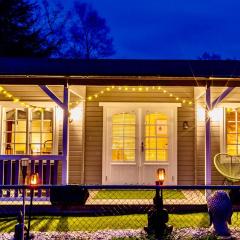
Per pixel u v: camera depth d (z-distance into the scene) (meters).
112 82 9.53
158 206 6.80
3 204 9.39
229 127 12.58
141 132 12.77
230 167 11.85
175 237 6.75
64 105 9.55
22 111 12.52
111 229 7.70
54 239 6.95
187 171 12.68
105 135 12.74
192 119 12.75
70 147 12.41
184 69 9.14
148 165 12.70
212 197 6.93
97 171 12.67
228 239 6.69
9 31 27.84
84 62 9.45
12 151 12.41
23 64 9.27
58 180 12.15
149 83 9.56
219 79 9.39
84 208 9.32
